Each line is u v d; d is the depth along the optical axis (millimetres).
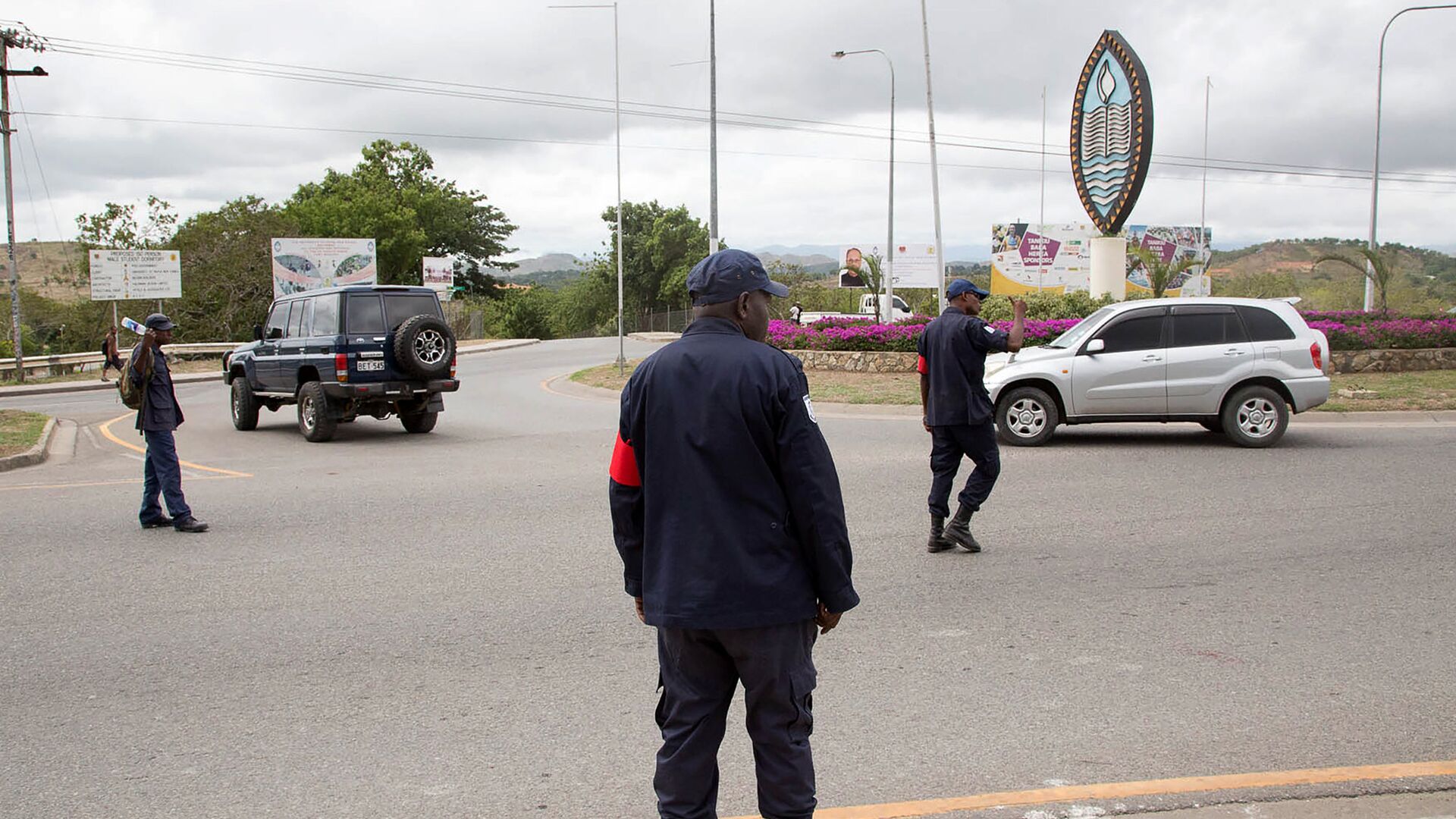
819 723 4383
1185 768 3875
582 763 4047
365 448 13719
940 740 4188
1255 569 6719
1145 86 30609
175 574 7016
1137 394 11977
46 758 4164
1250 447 11742
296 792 3838
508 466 11680
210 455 13258
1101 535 7750
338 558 7414
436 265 52219
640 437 2975
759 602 2814
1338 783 3697
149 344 8211
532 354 37125
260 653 5395
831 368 21797
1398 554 6965
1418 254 87250
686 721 2951
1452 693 4574
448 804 3725
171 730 4430
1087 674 4906
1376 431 12758
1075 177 33094
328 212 59406
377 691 4840
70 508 9445
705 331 2949
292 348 14898
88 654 5410
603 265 74750
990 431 7141
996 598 6188
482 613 6055
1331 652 5137
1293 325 11898
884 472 10617
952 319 7051
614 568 7047
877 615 5895
